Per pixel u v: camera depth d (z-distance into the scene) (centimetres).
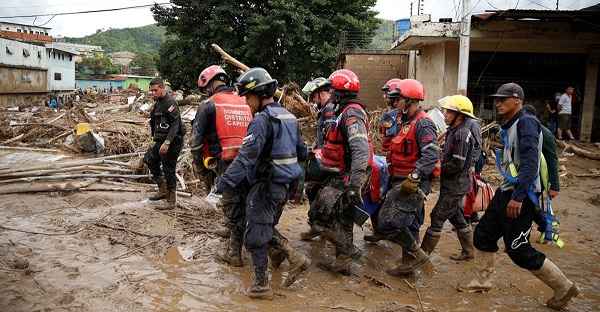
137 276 428
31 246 482
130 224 563
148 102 1969
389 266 494
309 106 1027
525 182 378
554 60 1479
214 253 496
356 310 386
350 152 436
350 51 1962
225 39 2314
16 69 3819
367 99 1988
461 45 1209
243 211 455
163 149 604
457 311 393
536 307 405
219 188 380
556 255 549
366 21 2562
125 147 1034
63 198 662
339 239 443
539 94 1497
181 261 473
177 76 3244
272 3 2175
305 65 2391
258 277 399
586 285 458
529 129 383
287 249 416
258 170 393
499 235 418
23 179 718
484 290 432
